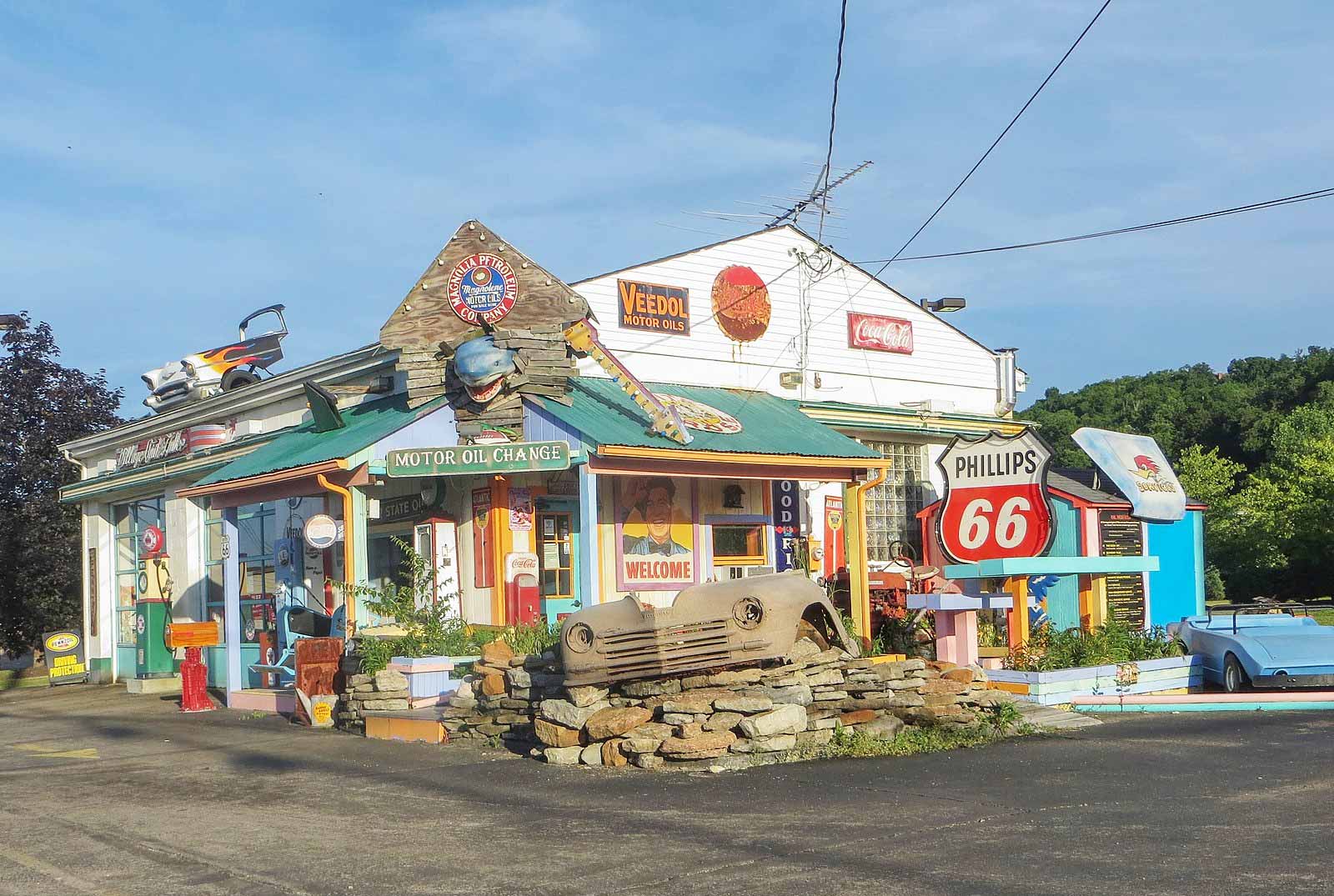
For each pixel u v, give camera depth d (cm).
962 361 2333
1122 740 1206
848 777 999
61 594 2955
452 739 1288
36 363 3028
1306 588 3959
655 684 1116
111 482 2469
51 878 723
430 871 715
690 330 1944
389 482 1839
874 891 640
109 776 1133
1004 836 766
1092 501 1830
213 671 2183
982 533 1662
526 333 1631
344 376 1903
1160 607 1912
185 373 2419
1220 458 5488
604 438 1491
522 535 1694
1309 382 6097
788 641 1107
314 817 893
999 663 1558
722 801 904
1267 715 1405
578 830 815
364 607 1579
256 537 2102
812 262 2116
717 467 1611
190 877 719
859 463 1703
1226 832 767
